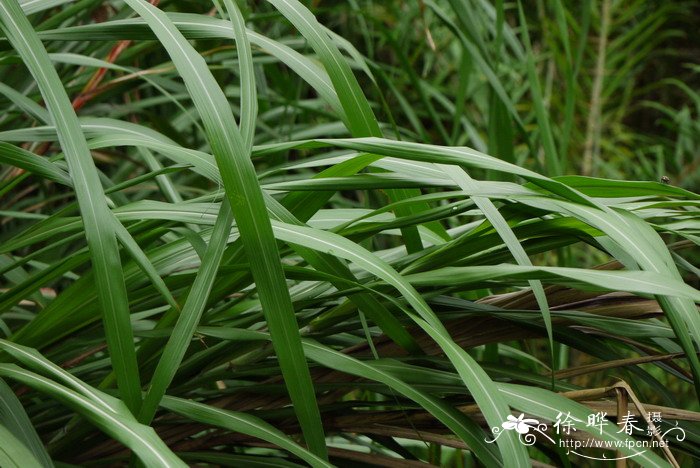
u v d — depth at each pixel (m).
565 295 1.49
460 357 1.29
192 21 1.53
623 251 1.40
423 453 2.54
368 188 1.40
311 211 1.47
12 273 1.67
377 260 1.34
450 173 1.42
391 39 2.53
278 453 1.88
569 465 1.39
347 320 1.55
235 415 1.35
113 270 1.27
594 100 4.26
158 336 1.42
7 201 2.76
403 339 1.43
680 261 1.47
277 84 2.81
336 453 1.51
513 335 1.50
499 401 1.27
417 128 2.54
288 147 1.38
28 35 1.30
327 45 1.47
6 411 1.29
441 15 2.20
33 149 2.16
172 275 1.45
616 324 1.47
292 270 1.37
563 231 1.42
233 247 1.41
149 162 1.81
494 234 1.43
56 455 1.47
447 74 4.28
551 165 2.21
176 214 1.40
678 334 1.32
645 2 4.75
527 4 4.60
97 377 1.57
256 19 2.16
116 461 1.50
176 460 1.18
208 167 1.39
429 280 1.38
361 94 1.47
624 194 1.43
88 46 2.12
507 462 1.24
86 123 1.65
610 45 4.35
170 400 1.36
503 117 2.26
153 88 3.07
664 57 5.63
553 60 4.30
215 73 2.77
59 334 1.47
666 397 1.53
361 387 1.45
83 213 1.26
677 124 4.84
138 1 1.35
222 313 1.52
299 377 1.29
